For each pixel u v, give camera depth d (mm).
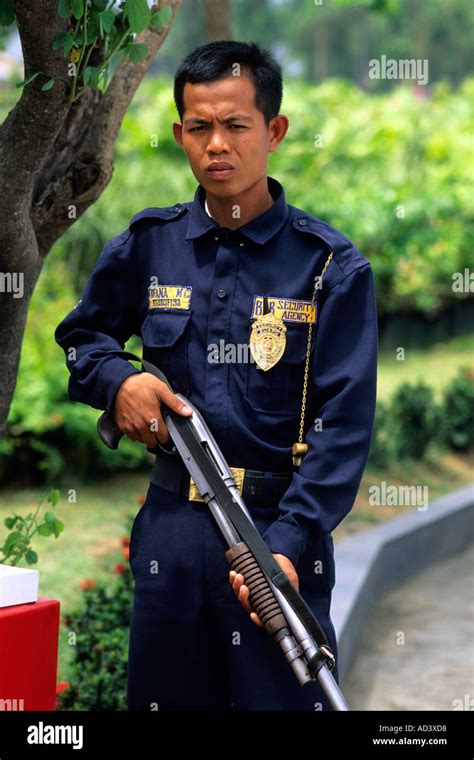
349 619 5242
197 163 2539
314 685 2582
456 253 14398
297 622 2346
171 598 2600
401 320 14383
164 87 12008
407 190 12969
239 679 2559
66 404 7766
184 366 2602
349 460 2498
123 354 2666
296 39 63000
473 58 60562
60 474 7887
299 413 2586
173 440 2521
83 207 3166
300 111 12758
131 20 2658
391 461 9070
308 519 2451
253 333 2561
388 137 13844
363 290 2564
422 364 13531
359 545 6566
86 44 2658
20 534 3496
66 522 6938
